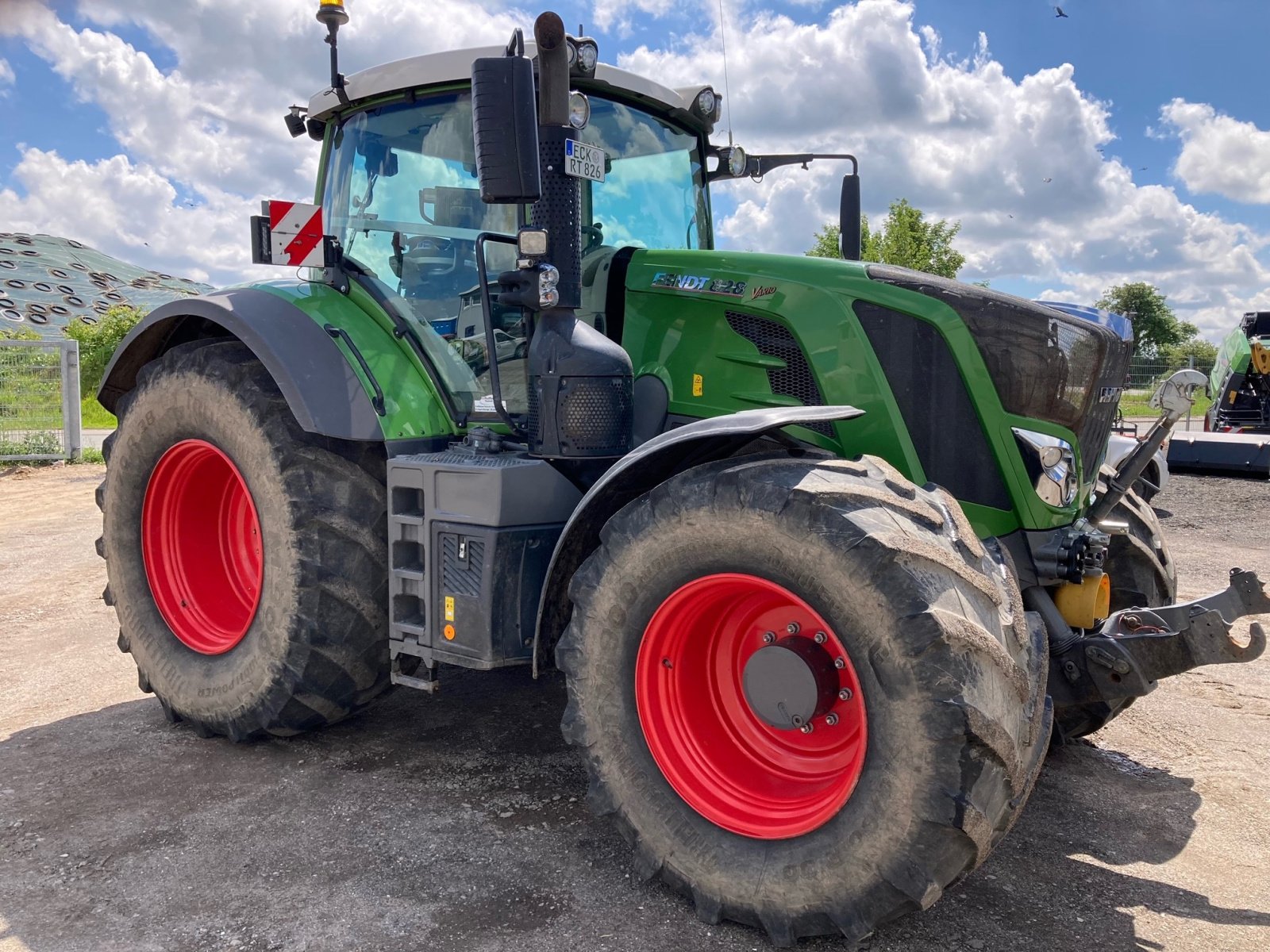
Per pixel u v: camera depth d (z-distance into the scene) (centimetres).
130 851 261
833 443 280
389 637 309
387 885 243
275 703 318
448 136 334
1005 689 206
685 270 311
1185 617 251
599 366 282
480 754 330
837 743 239
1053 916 231
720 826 230
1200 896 241
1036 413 269
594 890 242
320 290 355
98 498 391
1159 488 450
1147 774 319
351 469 320
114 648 460
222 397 328
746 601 246
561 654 252
